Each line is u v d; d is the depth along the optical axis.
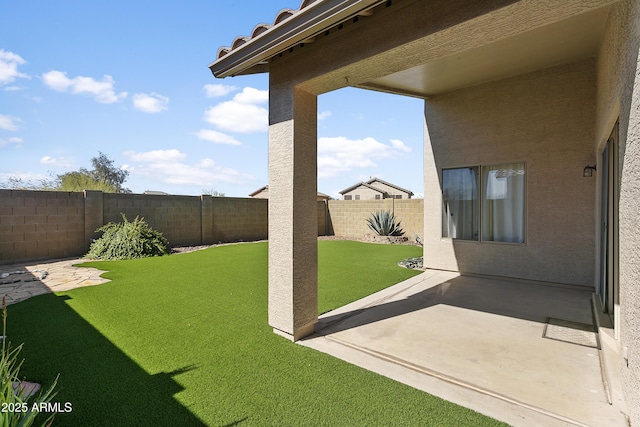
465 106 7.34
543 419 2.30
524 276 6.68
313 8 2.81
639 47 1.84
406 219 14.73
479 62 5.66
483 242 7.18
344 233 16.88
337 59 3.32
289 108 3.81
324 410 2.41
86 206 9.99
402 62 3.15
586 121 5.95
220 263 8.76
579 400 2.54
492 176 7.09
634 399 1.92
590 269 6.00
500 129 6.88
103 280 6.73
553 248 6.36
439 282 6.69
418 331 4.00
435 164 7.89
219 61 3.96
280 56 3.90
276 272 3.92
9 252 8.63
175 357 3.28
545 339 3.75
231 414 2.36
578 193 6.07
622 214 2.31
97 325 4.16
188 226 12.62
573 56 5.66
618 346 3.29
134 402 2.51
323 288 6.18
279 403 2.50
